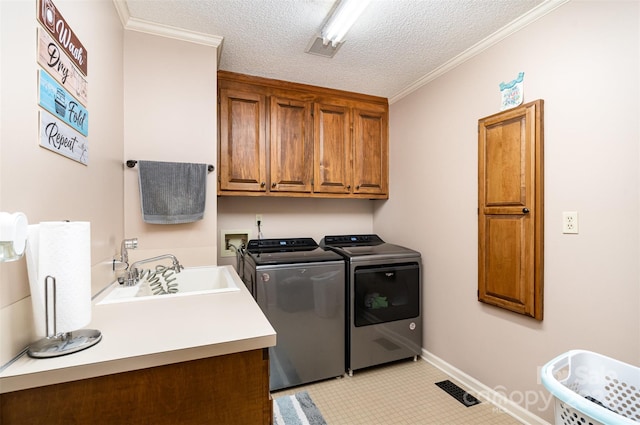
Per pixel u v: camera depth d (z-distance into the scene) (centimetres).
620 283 127
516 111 167
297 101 248
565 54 147
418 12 161
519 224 166
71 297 75
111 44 146
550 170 154
